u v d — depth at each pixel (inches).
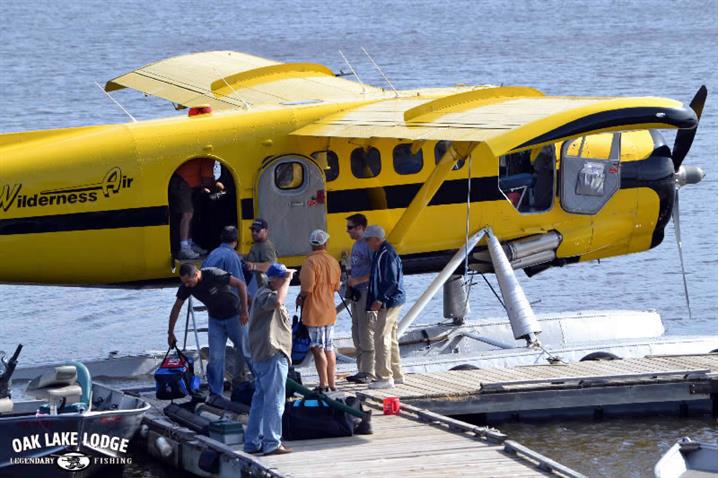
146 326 3567.9
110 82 3339.1
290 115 2677.2
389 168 2753.4
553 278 4153.5
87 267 2610.7
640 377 2522.1
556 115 2327.8
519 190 2903.5
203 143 2628.0
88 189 2573.8
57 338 3440.0
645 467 2277.3
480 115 2412.6
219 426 2146.9
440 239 2827.3
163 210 2620.6
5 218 2536.9
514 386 2460.6
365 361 2507.4
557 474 1936.5
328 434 2151.8
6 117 7509.8
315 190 2689.5
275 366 2046.0
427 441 2128.4
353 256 2486.5
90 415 2078.0
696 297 3873.0
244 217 2667.3
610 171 2940.5
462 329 3088.1
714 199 5128.0
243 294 2333.9
